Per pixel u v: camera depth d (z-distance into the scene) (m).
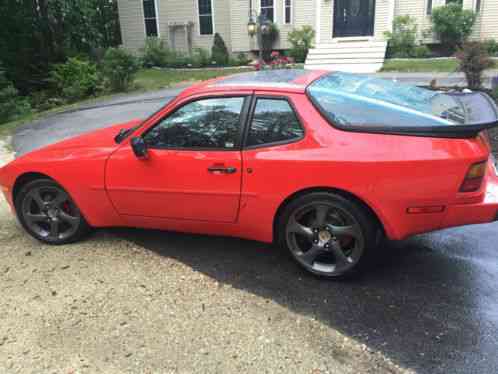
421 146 3.03
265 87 3.45
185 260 3.89
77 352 2.85
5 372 2.72
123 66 14.97
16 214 4.34
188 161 3.57
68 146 4.21
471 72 9.26
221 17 19.66
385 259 3.78
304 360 2.69
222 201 3.56
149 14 20.52
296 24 17.89
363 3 16.98
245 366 2.67
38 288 3.57
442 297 3.23
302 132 3.29
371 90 3.54
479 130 3.00
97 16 21.64
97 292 3.47
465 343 2.76
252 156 3.38
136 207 3.88
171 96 12.80
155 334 2.98
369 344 2.79
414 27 16.44
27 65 18.16
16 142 8.99
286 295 3.33
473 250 3.89
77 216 4.16
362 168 3.10
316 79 3.62
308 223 3.47
